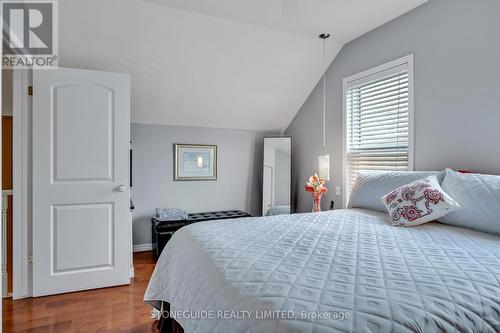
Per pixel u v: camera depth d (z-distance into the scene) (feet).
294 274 3.41
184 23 8.85
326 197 11.62
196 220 11.66
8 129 10.28
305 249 4.42
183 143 12.74
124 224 8.70
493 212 5.32
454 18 7.34
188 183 12.88
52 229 7.96
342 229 5.77
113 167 8.54
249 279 3.34
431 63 7.88
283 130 14.52
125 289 8.41
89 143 8.26
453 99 7.36
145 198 12.13
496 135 6.52
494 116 6.56
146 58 9.61
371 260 3.90
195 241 5.04
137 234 12.05
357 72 10.27
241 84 11.44
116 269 8.63
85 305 7.42
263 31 9.64
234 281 3.36
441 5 7.65
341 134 10.94
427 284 3.13
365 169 9.95
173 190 12.61
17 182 7.78
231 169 13.74
